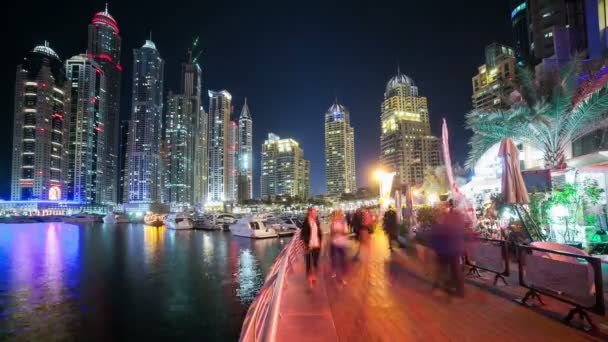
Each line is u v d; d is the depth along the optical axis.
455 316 6.79
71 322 19.80
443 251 8.54
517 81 18.52
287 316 7.07
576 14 51.16
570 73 16.97
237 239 56.34
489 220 15.44
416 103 190.25
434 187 48.38
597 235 12.45
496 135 19.19
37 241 66.12
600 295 5.73
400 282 9.81
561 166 15.61
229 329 18.89
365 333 6.08
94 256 43.69
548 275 6.88
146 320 20.16
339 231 13.77
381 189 28.66
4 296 24.97
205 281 29.12
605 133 18.64
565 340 5.54
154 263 37.72
